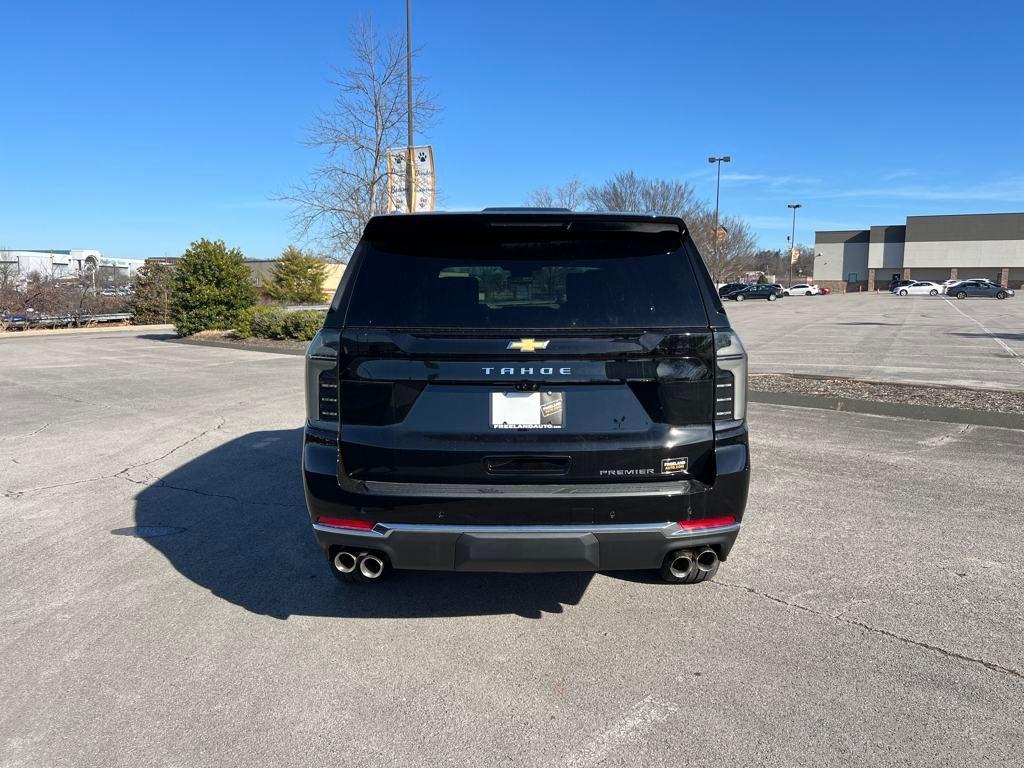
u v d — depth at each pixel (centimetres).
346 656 319
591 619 351
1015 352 1523
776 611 354
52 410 953
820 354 1537
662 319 301
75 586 394
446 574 408
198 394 1083
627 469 299
